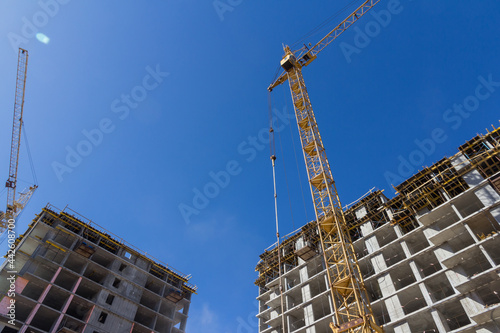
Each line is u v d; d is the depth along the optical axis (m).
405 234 53.34
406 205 55.03
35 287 54.88
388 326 46.34
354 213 65.25
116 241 69.19
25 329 48.31
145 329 62.03
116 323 58.19
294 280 68.00
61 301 56.75
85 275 62.97
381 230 57.81
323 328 54.75
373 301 53.28
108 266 66.19
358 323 35.28
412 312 47.12
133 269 67.69
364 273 56.97
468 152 52.75
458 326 45.38
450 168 51.59
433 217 51.19
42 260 56.41
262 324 68.44
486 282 41.31
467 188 51.03
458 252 44.59
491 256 44.09
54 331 50.53
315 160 52.50
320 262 63.81
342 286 40.22
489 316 38.53
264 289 74.88
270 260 75.06
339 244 43.78
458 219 50.56
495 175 47.19
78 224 65.62
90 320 55.59
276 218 52.88
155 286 70.69
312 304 58.88
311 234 69.19
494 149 49.00
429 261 50.25
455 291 44.12
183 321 69.75
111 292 61.16
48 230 61.88
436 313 43.16
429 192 53.38
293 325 61.00
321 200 48.22
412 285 47.25
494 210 45.03
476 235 46.78
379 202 62.81
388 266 54.81
